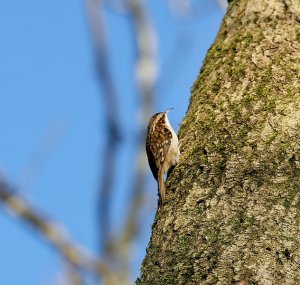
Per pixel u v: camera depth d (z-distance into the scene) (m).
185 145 7.68
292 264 5.92
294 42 8.22
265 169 6.73
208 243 6.26
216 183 6.80
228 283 5.89
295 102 7.41
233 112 7.53
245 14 8.82
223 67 8.30
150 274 6.42
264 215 6.31
